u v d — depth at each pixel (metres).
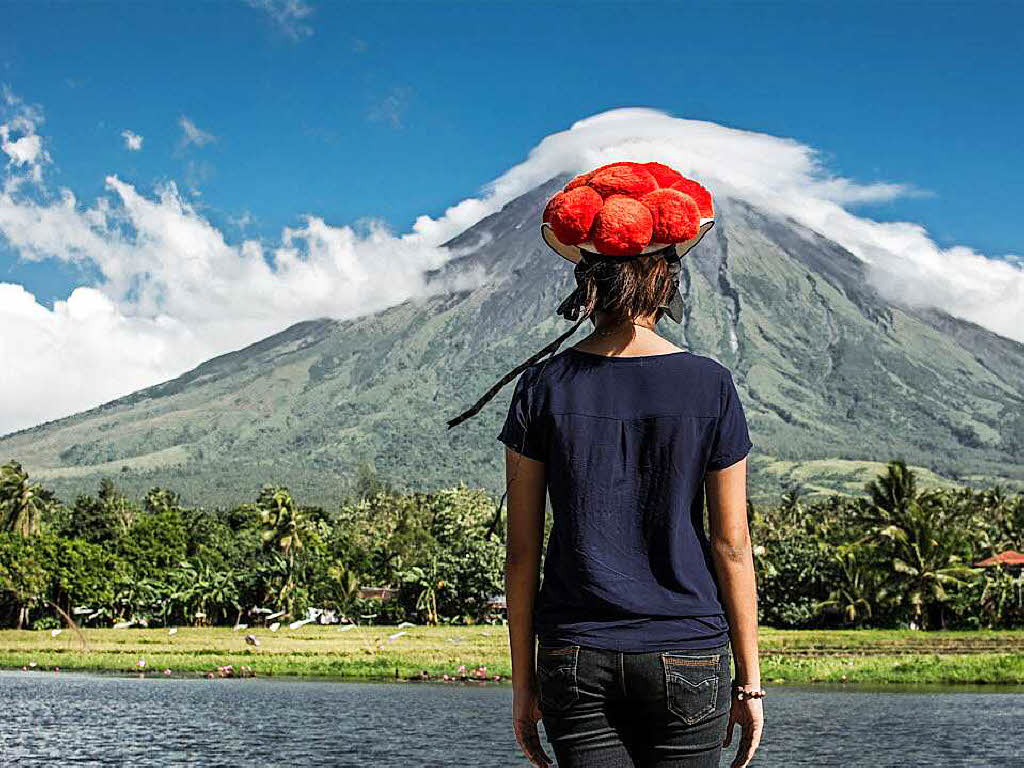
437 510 146.00
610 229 2.90
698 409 2.87
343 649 71.75
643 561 2.82
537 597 2.96
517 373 3.04
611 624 2.77
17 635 83.38
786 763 22.89
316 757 23.77
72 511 115.44
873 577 79.00
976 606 77.94
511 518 2.97
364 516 162.00
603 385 2.91
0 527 96.06
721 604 2.89
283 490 101.69
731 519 2.88
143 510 150.88
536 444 2.95
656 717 2.78
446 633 86.69
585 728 2.80
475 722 31.75
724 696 2.82
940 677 52.22
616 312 2.99
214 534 110.31
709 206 3.10
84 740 26.86
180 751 24.72
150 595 94.81
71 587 89.25
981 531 107.06
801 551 85.88
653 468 2.85
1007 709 36.56
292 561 98.81
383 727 30.39
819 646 66.69
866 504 82.31
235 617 99.56
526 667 2.95
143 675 56.78
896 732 29.09
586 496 2.84
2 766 22.11
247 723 31.25
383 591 107.75
